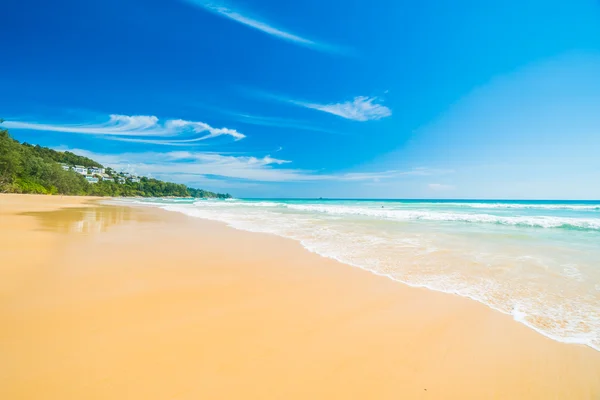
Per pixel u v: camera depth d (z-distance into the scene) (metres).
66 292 3.95
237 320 3.26
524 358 2.57
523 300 3.91
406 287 4.47
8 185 54.50
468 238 9.11
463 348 2.73
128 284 4.40
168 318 3.26
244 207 33.97
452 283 4.66
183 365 2.37
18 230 9.29
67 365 2.30
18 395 1.94
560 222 12.38
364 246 7.79
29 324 2.98
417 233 10.34
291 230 11.26
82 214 17.69
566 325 3.20
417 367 2.44
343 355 2.60
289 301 3.88
